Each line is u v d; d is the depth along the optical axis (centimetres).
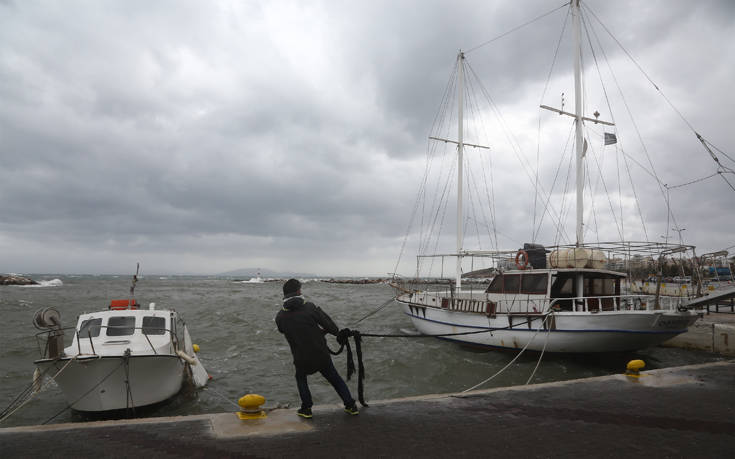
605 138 1970
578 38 1931
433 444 490
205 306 3688
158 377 1025
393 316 3136
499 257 1950
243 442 487
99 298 4516
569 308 1614
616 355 1506
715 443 509
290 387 1234
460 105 2453
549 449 482
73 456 442
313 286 9575
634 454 473
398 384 1271
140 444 478
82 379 961
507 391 743
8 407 1073
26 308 3306
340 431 527
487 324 1670
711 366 970
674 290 2128
